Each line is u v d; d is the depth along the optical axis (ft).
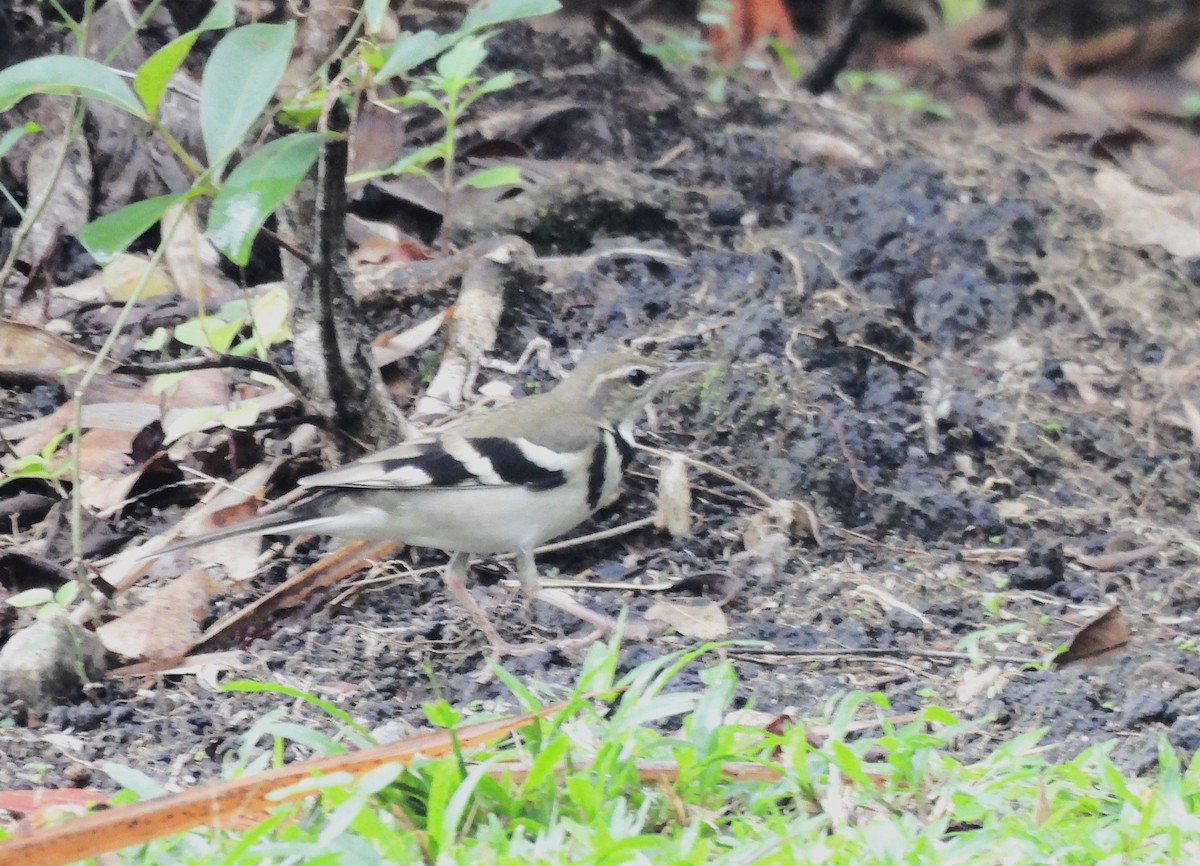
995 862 23.30
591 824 23.66
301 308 35.81
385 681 31.55
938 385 42.52
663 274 45.57
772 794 25.00
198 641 32.53
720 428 40.14
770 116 55.93
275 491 38.24
